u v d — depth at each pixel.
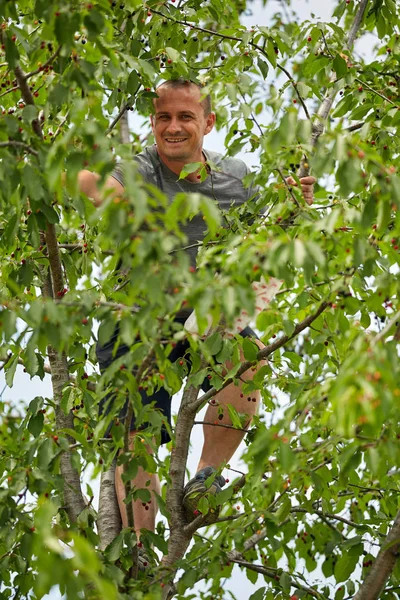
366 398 5.50
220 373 7.84
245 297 5.93
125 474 7.12
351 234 7.04
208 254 6.52
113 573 7.20
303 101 9.05
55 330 6.32
